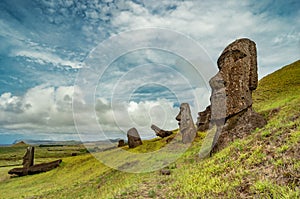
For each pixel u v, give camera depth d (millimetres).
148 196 8914
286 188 5289
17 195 19578
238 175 7145
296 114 11086
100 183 16344
